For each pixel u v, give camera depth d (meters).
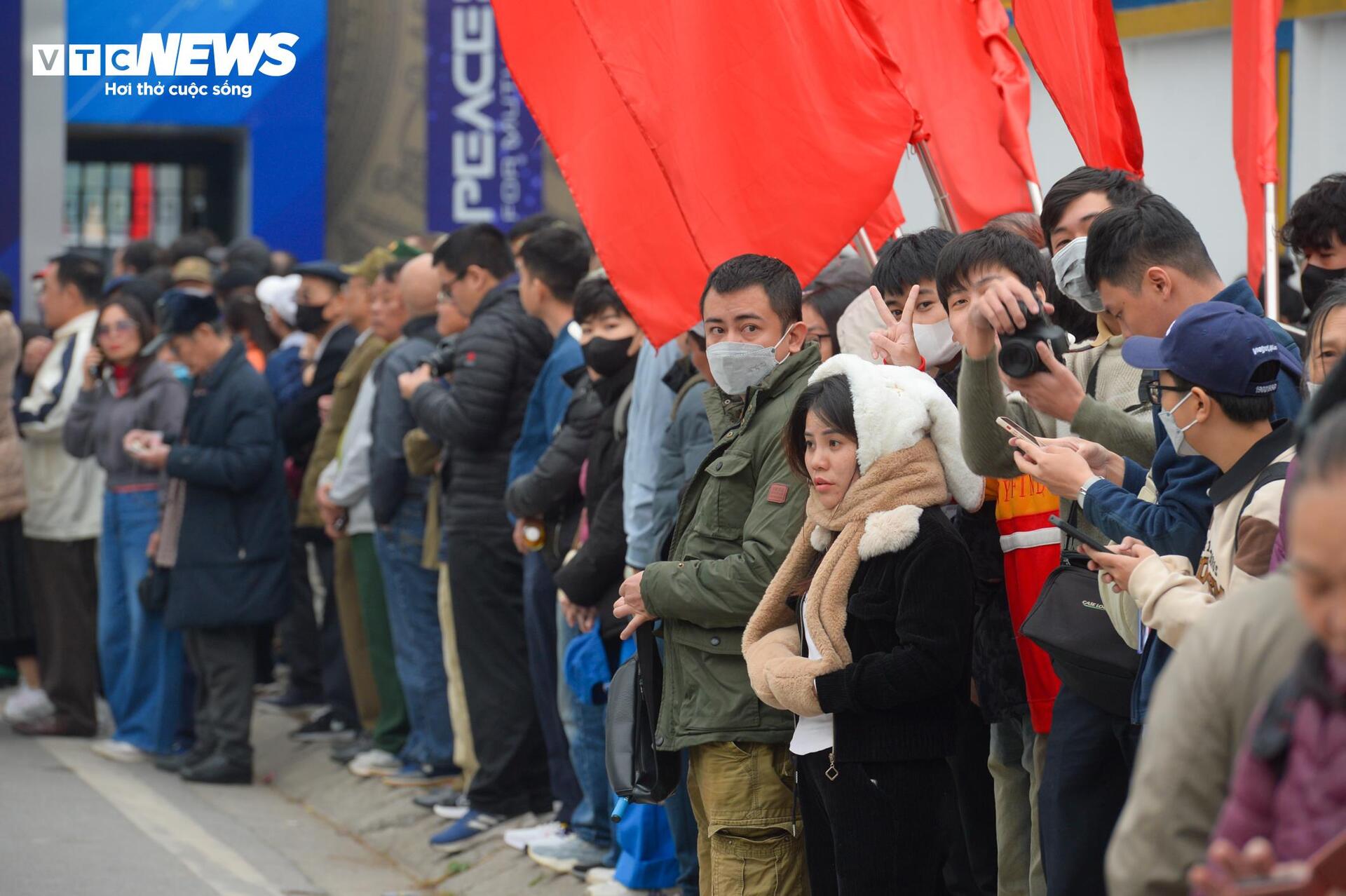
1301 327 14.65
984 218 14.32
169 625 21.12
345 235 46.62
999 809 11.59
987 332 9.77
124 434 22.31
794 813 11.03
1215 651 5.66
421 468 19.14
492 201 46.66
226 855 17.89
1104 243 9.54
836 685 9.87
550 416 16.84
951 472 10.21
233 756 21.70
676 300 12.89
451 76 46.34
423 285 20.34
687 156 12.30
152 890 15.67
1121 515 8.89
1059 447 9.34
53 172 30.81
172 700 22.61
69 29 44.41
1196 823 5.66
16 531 24.55
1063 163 22.75
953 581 9.83
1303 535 4.91
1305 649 5.27
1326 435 4.96
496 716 18.05
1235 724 5.58
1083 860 9.77
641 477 13.97
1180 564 8.27
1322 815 5.06
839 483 10.22
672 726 11.48
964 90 14.34
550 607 16.81
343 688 23.78
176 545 21.20
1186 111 21.84
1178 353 8.19
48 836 17.67
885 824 9.96
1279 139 21.02
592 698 14.87
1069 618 9.51
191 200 50.78
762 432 11.23
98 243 50.41
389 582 20.23
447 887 17.00
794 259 12.34
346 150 46.47
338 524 21.52
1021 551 10.70
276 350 27.64
